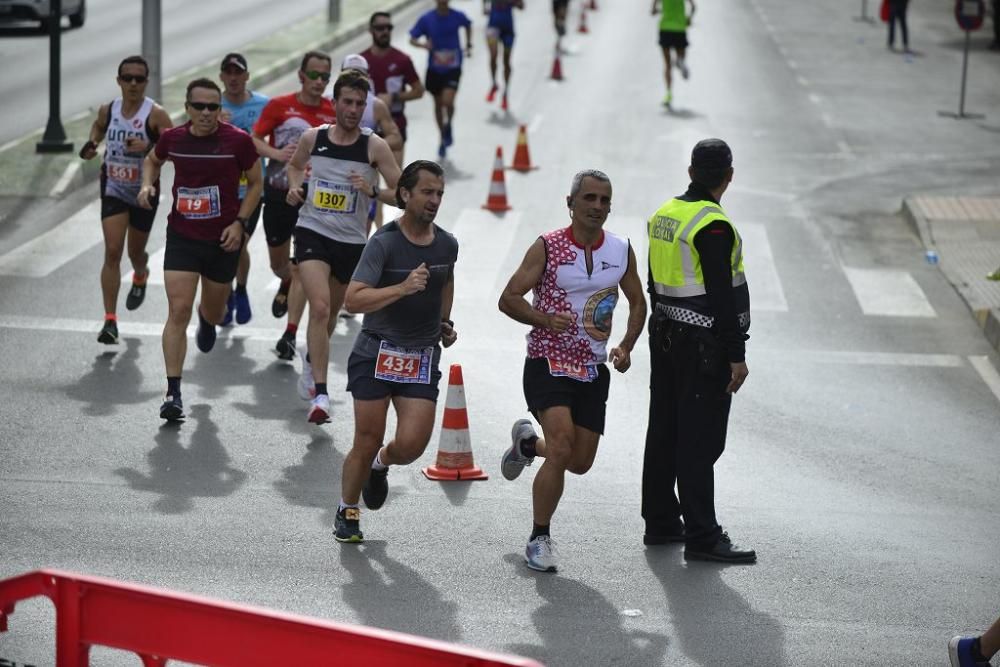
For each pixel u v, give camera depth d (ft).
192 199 105.91
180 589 75.72
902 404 118.01
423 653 40.09
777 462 102.73
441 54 213.46
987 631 65.46
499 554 83.05
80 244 160.56
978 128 263.08
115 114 119.55
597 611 75.00
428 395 80.64
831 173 220.23
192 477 94.58
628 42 363.97
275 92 267.39
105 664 66.13
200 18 371.97
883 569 82.64
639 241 173.27
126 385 114.62
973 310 145.79
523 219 181.27
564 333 79.41
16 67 283.18
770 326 141.08
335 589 76.59
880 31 402.72
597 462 101.86
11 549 80.33
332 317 110.32
